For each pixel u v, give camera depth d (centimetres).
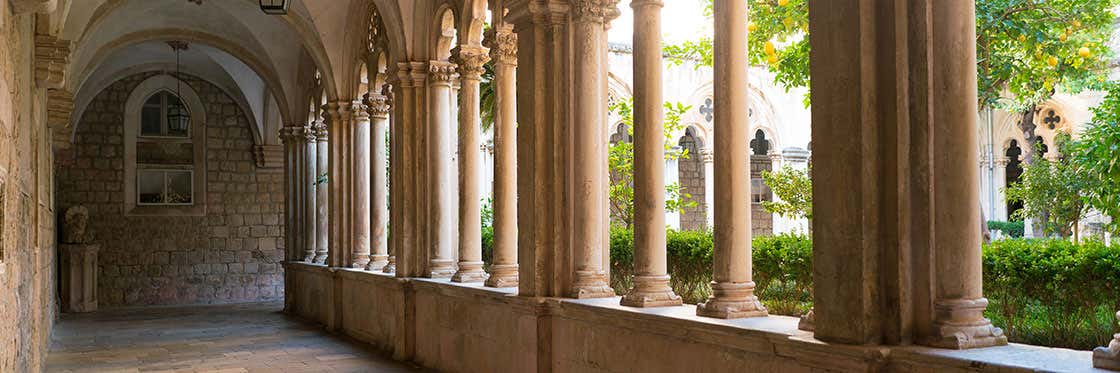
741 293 526
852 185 412
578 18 704
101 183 1911
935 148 402
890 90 409
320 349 1120
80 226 1797
